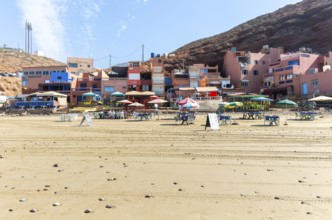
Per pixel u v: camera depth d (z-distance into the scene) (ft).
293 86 190.39
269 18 355.36
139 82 214.90
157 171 29.60
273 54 232.73
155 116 136.56
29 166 32.17
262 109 149.69
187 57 321.73
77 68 276.62
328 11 283.59
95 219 17.54
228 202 20.40
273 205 19.79
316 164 32.42
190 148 44.42
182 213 18.44
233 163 33.30
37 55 468.34
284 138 54.85
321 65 200.75
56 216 17.99
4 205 19.93
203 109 163.12
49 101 182.29
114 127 84.64
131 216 18.01
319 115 123.03
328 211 18.66
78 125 94.32
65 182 25.63
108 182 25.58
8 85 285.43
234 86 231.30
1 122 111.34
